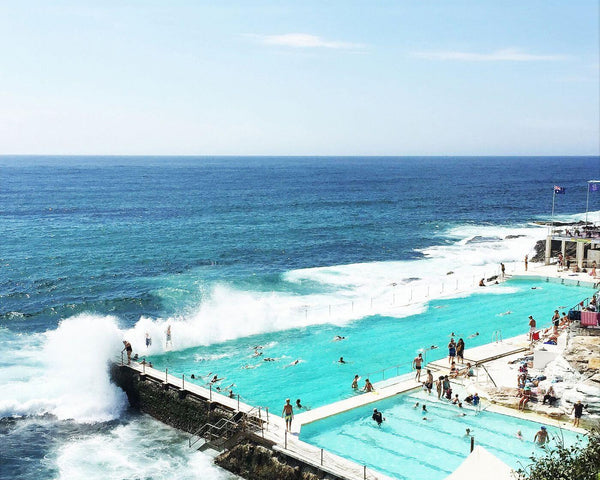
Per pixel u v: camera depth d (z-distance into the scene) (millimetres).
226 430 26125
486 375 30484
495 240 75750
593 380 25703
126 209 109125
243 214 103875
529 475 17250
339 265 61438
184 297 48906
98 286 52656
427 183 192000
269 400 29109
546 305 44906
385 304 46594
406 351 36062
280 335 39812
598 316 28781
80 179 199125
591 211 110812
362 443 24188
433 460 22719
